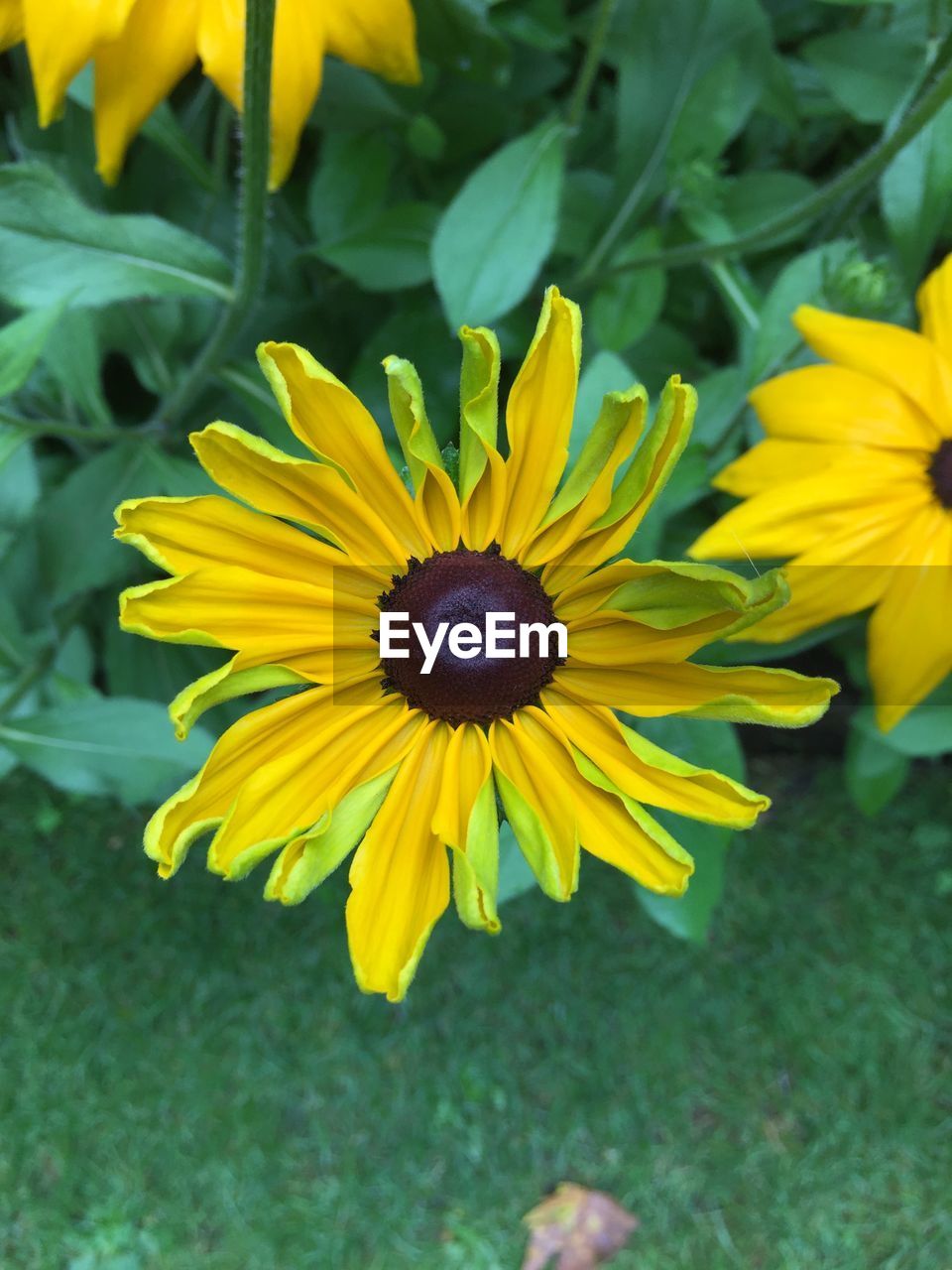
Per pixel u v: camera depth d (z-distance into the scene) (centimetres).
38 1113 35
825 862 39
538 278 31
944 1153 36
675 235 30
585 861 38
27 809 38
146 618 14
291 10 19
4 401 30
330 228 28
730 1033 37
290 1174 35
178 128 26
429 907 14
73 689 29
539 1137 36
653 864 14
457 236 24
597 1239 35
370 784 15
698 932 22
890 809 39
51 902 37
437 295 31
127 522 13
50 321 20
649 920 38
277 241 31
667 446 14
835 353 20
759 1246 35
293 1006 37
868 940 38
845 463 19
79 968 37
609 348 27
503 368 29
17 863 38
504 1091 36
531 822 14
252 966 37
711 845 22
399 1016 37
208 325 30
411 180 33
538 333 14
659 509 22
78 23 18
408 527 15
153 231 23
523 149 24
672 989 37
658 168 27
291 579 15
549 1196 35
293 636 15
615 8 28
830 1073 37
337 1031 36
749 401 22
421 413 14
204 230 30
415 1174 35
